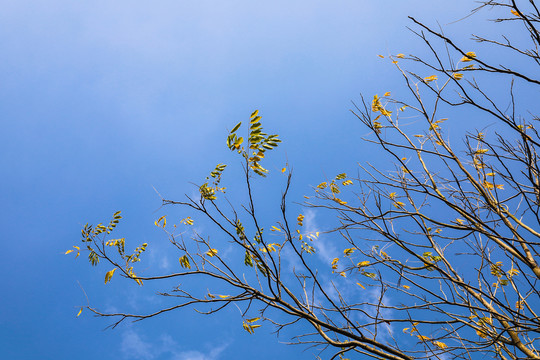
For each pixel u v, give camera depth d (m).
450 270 3.43
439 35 2.53
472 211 3.05
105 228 3.48
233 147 2.87
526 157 2.74
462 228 3.14
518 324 2.71
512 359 3.12
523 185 3.02
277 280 3.15
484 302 3.36
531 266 2.94
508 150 3.07
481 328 3.18
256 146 2.85
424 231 3.42
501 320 2.97
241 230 3.14
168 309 3.24
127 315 3.24
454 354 3.18
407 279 3.13
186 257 3.39
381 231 3.24
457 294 3.42
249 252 3.31
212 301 3.23
